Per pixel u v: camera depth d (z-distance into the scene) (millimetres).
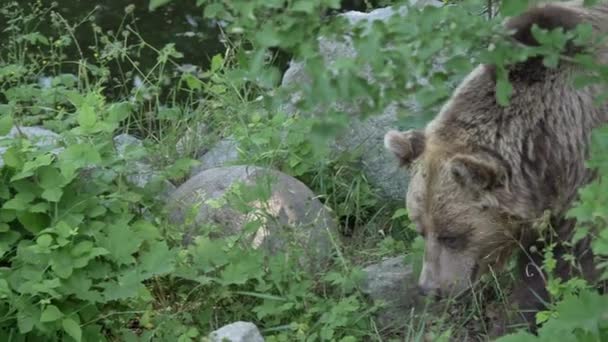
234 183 11445
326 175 12609
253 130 12766
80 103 11711
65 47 17516
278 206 11438
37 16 18156
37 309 9188
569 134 9562
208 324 10297
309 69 6535
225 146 13195
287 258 10547
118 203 10273
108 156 10602
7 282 9305
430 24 6648
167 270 9578
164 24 18562
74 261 9359
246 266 10195
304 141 12008
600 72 7148
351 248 11672
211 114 13930
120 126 14422
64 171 9797
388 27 6691
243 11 6336
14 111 13164
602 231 7441
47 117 13664
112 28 18312
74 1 19312
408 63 6688
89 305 9469
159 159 12914
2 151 11414
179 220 11508
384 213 12484
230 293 10305
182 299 10477
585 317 7098
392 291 10633
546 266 8883
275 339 9672
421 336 9805
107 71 14328
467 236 9758
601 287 9656
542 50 6949
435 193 9695
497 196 9625
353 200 12406
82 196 10031
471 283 10008
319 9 6562
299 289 10328
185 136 13531
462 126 9789
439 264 9898
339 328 10109
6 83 14773
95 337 9484
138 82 16547
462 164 9320
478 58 6859
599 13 9555
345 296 10672
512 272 10539
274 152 12188
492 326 10398
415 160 9977
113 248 9656
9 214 9898
